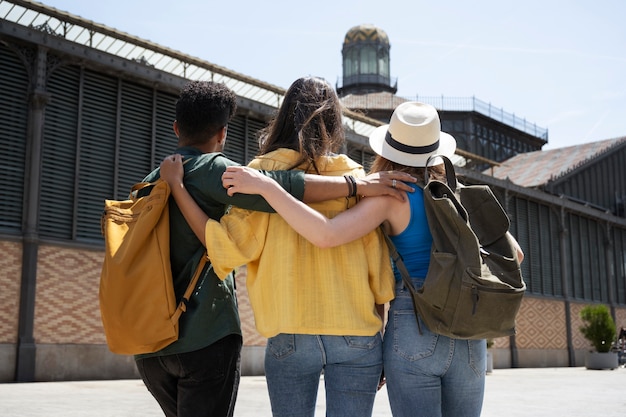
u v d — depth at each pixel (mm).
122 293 2238
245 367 17469
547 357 27672
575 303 29953
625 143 36500
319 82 2514
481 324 2154
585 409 8305
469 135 38219
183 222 2387
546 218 29703
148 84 16359
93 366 14344
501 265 2256
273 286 2234
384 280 2402
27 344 13297
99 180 15188
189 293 2309
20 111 14172
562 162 35219
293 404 2277
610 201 34906
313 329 2209
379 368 2346
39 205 14047
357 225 2248
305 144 2377
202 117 2531
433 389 2311
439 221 2260
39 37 14266
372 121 22547
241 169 2240
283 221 2297
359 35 47469
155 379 2402
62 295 14117
